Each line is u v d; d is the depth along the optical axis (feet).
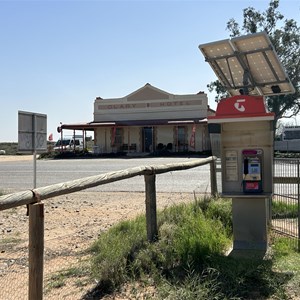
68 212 30.96
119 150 135.74
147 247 17.26
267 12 162.81
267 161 18.52
